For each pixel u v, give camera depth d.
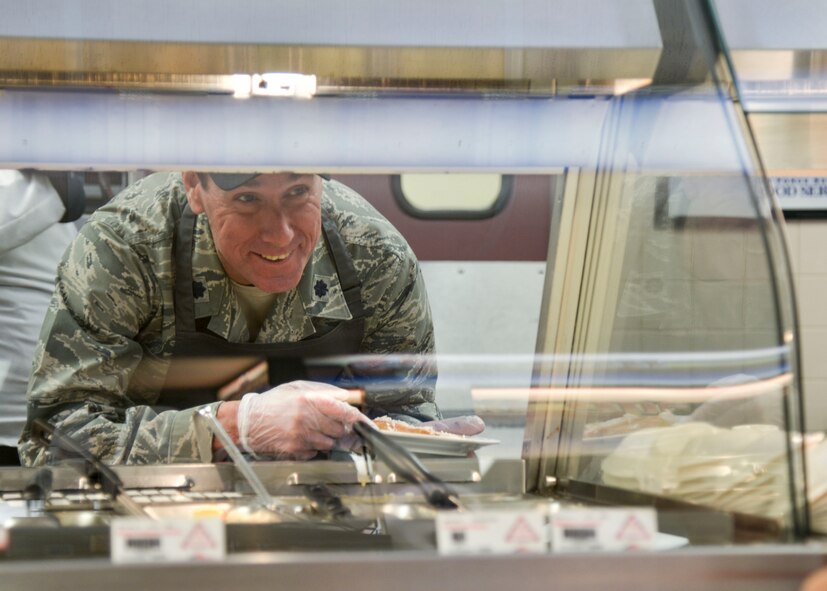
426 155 1.59
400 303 1.78
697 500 1.21
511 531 0.99
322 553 0.98
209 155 1.55
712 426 1.29
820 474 1.15
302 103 1.55
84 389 1.74
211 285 1.81
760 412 1.19
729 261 1.30
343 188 1.91
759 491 1.15
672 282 1.45
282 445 1.47
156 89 1.52
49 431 1.64
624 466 1.35
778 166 1.69
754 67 1.57
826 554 0.99
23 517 1.19
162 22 1.45
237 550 1.04
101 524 1.10
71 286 1.80
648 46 1.50
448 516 0.99
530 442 1.51
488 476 1.42
